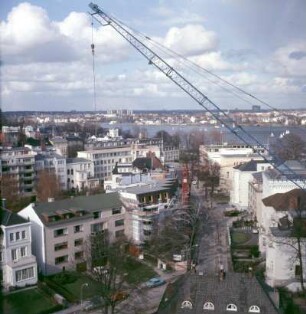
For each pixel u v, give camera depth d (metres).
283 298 70.44
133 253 96.94
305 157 187.12
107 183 148.88
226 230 116.44
